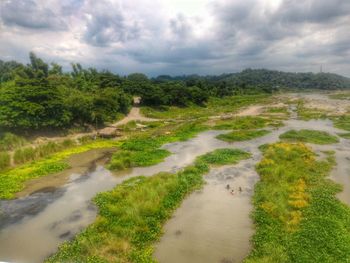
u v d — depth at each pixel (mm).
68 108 57781
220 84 165625
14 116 46219
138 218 21891
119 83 108375
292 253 17594
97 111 64250
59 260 17719
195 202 26047
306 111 94688
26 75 84250
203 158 39312
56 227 22250
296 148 41812
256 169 34844
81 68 113688
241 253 18734
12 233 21469
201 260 18031
